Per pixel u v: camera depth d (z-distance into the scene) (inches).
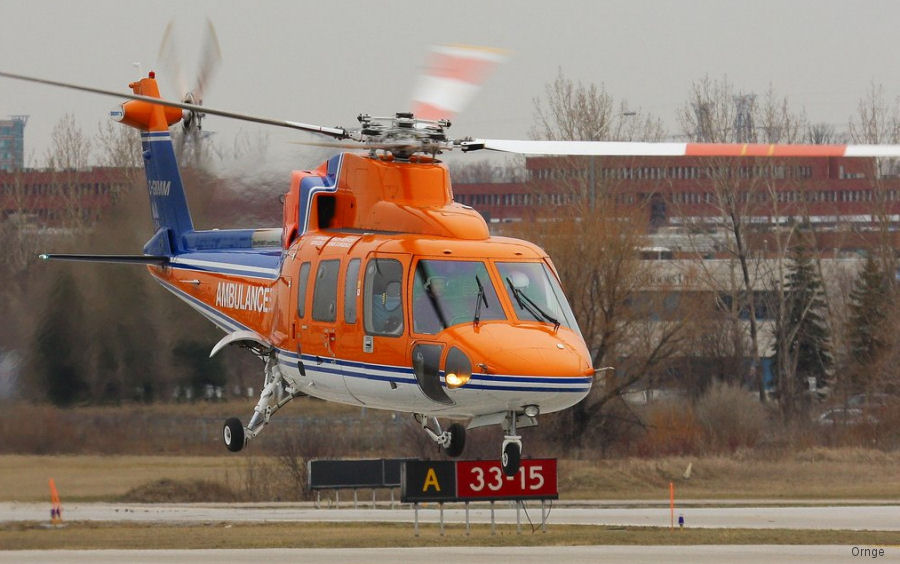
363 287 2283.5
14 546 3567.9
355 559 3026.6
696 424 6599.4
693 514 4397.1
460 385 2102.6
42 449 5206.7
